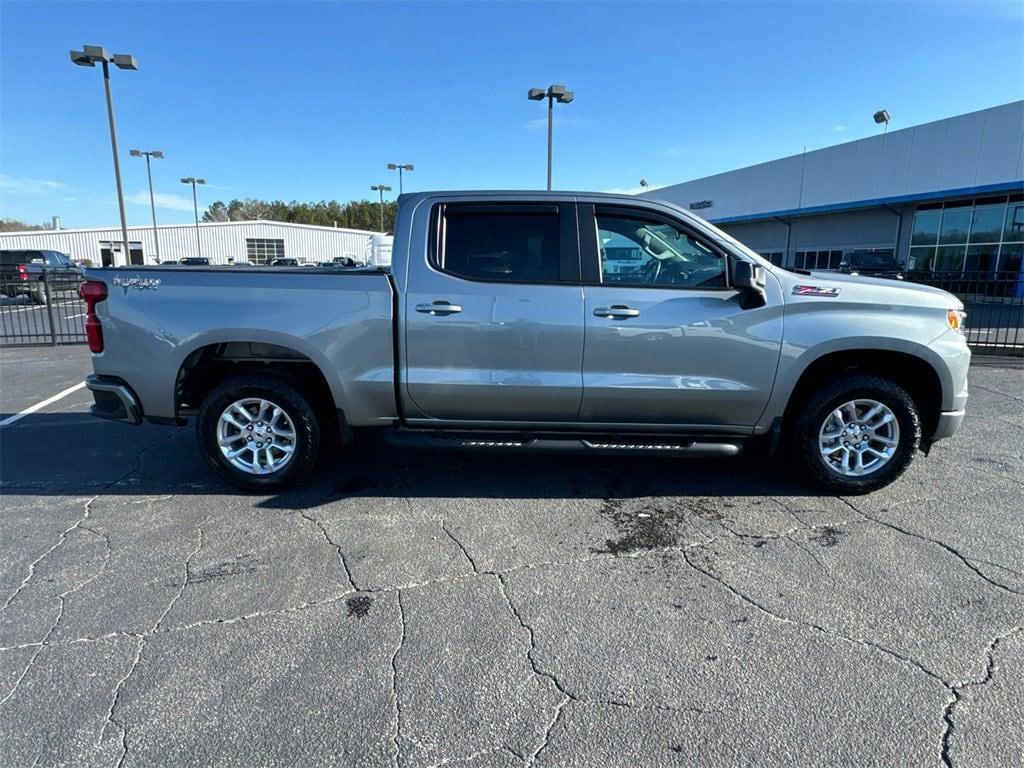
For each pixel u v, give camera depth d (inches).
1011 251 744.3
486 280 152.1
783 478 176.2
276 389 158.9
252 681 93.4
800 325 150.8
